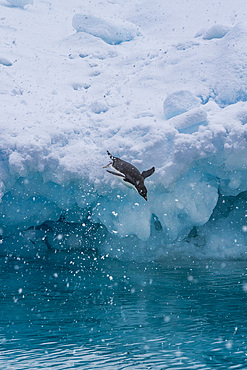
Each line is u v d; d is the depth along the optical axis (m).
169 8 61.44
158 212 32.00
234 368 13.70
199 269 29.08
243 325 17.64
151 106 36.91
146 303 20.97
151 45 53.56
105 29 54.91
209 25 53.84
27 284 25.05
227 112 32.41
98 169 31.81
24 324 18.02
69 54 50.44
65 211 35.72
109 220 33.03
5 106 37.44
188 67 40.59
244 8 54.44
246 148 30.17
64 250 36.47
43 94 41.38
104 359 14.43
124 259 33.25
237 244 33.97
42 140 32.97
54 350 15.24
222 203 35.97
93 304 20.86
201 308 20.00
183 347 15.44
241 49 39.16
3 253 35.06
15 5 67.12
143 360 14.31
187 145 30.52
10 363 14.08
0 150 32.59
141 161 31.08
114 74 44.81
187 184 31.97
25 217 34.69
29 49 51.00
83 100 39.62
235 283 24.80
